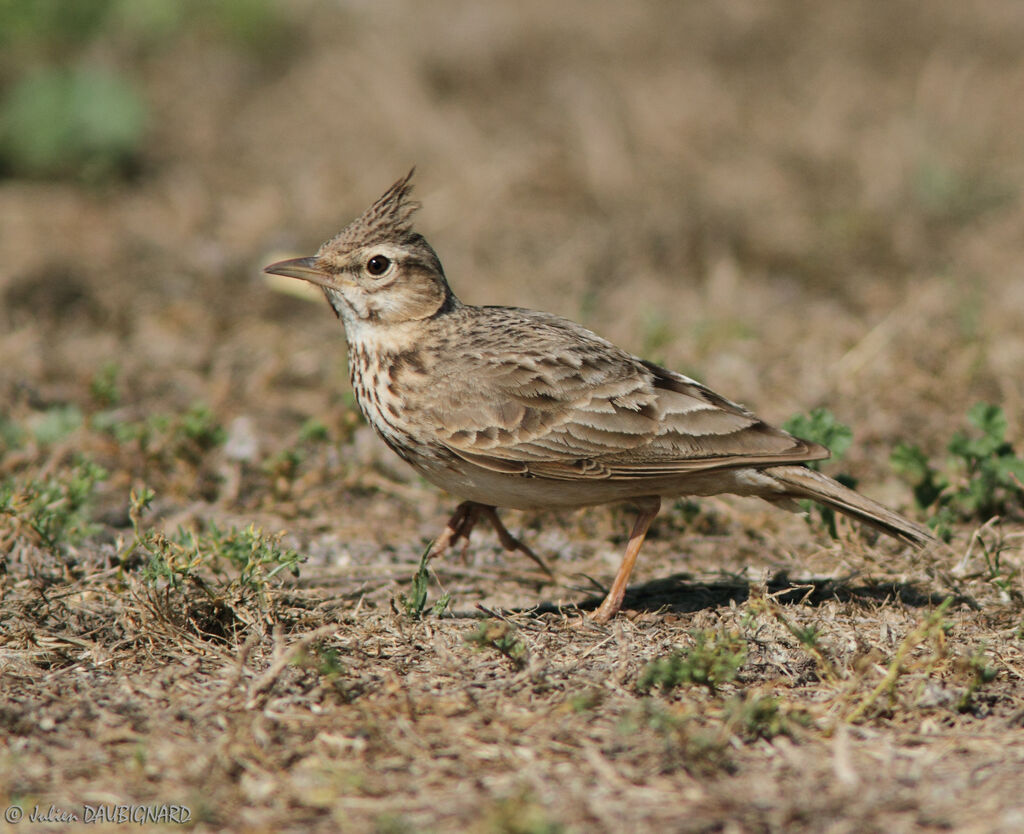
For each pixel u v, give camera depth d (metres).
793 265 20.52
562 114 25.55
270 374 16.20
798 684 8.68
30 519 10.88
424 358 10.20
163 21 29.72
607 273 20.19
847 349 16.77
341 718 7.95
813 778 7.23
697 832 6.60
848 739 7.82
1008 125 25.44
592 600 10.77
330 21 30.83
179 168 24.31
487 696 8.34
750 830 6.62
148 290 19.36
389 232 10.31
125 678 8.72
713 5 30.88
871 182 22.77
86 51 28.36
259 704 8.17
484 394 10.01
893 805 6.86
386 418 10.28
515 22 29.41
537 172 23.34
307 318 19.00
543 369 10.08
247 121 26.64
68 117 24.03
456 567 11.57
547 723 7.92
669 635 9.45
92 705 8.27
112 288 19.28
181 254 20.66
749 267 20.45
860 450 14.02
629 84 26.59
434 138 24.81
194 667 8.88
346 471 13.39
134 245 20.94
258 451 14.03
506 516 12.73
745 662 8.93
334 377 16.30
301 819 6.83
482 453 9.99
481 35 28.53
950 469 12.68
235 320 18.55
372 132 25.44
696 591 10.80
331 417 14.30
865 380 15.76
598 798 6.97
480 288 19.50
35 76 24.91
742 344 17.09
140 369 16.53
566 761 7.44
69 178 24.02
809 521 11.78
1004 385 15.18
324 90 27.58
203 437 13.33
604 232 21.34
